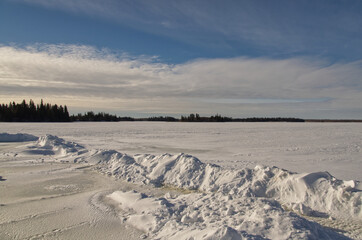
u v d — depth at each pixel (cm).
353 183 626
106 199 697
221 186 779
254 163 1243
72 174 1008
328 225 527
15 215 576
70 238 468
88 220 549
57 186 831
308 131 4191
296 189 679
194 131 4169
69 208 623
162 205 590
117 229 505
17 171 1052
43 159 1327
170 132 3888
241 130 4500
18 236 475
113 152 1307
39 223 534
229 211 530
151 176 930
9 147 1872
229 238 381
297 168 1119
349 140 2575
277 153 1652
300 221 441
